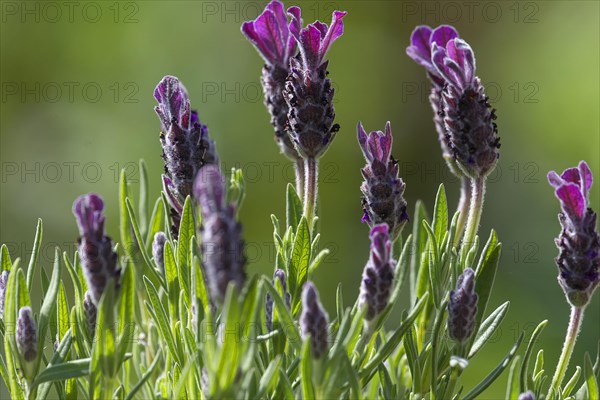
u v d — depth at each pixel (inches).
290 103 33.9
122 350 31.6
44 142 72.0
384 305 31.8
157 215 35.0
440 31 34.8
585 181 32.9
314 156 34.0
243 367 30.6
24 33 73.5
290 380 32.6
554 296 61.6
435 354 32.6
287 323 31.5
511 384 31.9
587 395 32.9
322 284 67.0
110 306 31.2
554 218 68.7
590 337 57.3
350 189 73.8
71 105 73.2
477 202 34.1
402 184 33.4
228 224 30.2
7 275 32.7
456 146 34.0
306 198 34.1
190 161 33.0
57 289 32.2
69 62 74.7
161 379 33.4
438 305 32.9
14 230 67.8
